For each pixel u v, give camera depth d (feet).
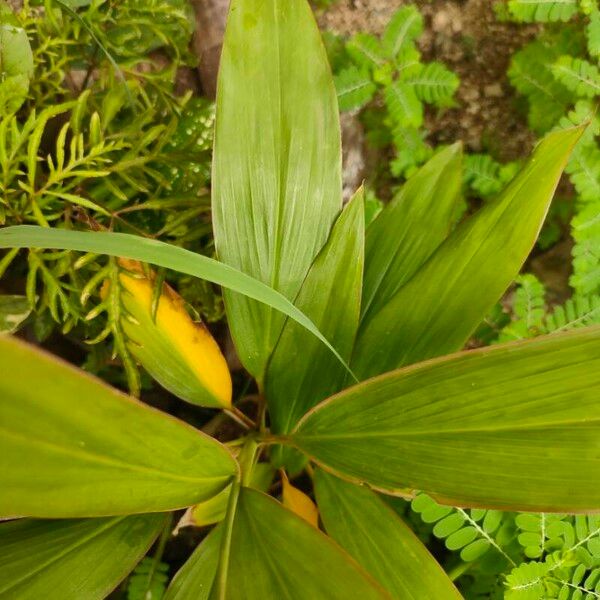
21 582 1.70
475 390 1.61
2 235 1.41
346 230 1.87
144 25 2.07
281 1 1.79
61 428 1.40
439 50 2.66
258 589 1.58
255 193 1.84
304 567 1.59
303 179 1.87
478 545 2.07
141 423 1.48
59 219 1.97
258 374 1.97
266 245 1.87
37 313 1.87
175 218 1.91
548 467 1.57
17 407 1.35
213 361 1.90
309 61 1.82
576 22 2.53
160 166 2.07
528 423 1.58
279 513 1.67
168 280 2.11
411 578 1.74
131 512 1.58
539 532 2.04
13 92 1.82
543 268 2.66
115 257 1.77
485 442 1.61
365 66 2.43
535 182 1.78
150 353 1.85
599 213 2.30
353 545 1.79
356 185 2.62
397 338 1.87
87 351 2.20
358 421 1.73
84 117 2.02
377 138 2.57
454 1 2.63
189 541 2.42
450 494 1.63
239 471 1.73
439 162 2.01
